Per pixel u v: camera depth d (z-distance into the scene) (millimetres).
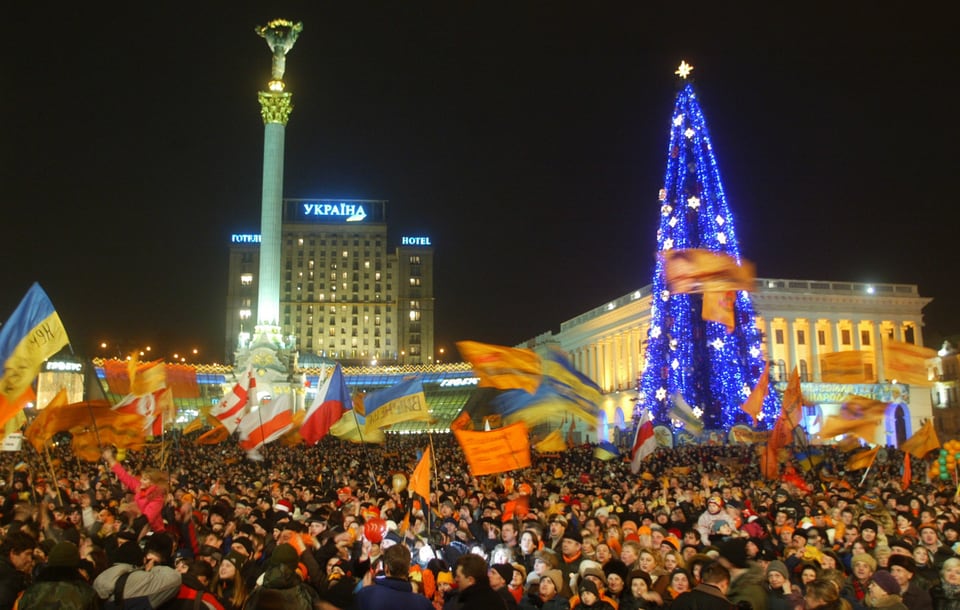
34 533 11516
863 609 9117
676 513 15578
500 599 7660
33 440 19172
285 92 95688
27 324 14031
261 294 94562
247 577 10055
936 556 10828
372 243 188000
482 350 16984
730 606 7445
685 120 56938
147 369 26344
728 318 19922
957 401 77062
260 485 23625
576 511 16125
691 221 55500
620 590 9633
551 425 56719
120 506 15352
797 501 18281
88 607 7117
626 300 104250
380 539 12156
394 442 68875
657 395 55094
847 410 24688
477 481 26375
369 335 185375
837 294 90000
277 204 94500
